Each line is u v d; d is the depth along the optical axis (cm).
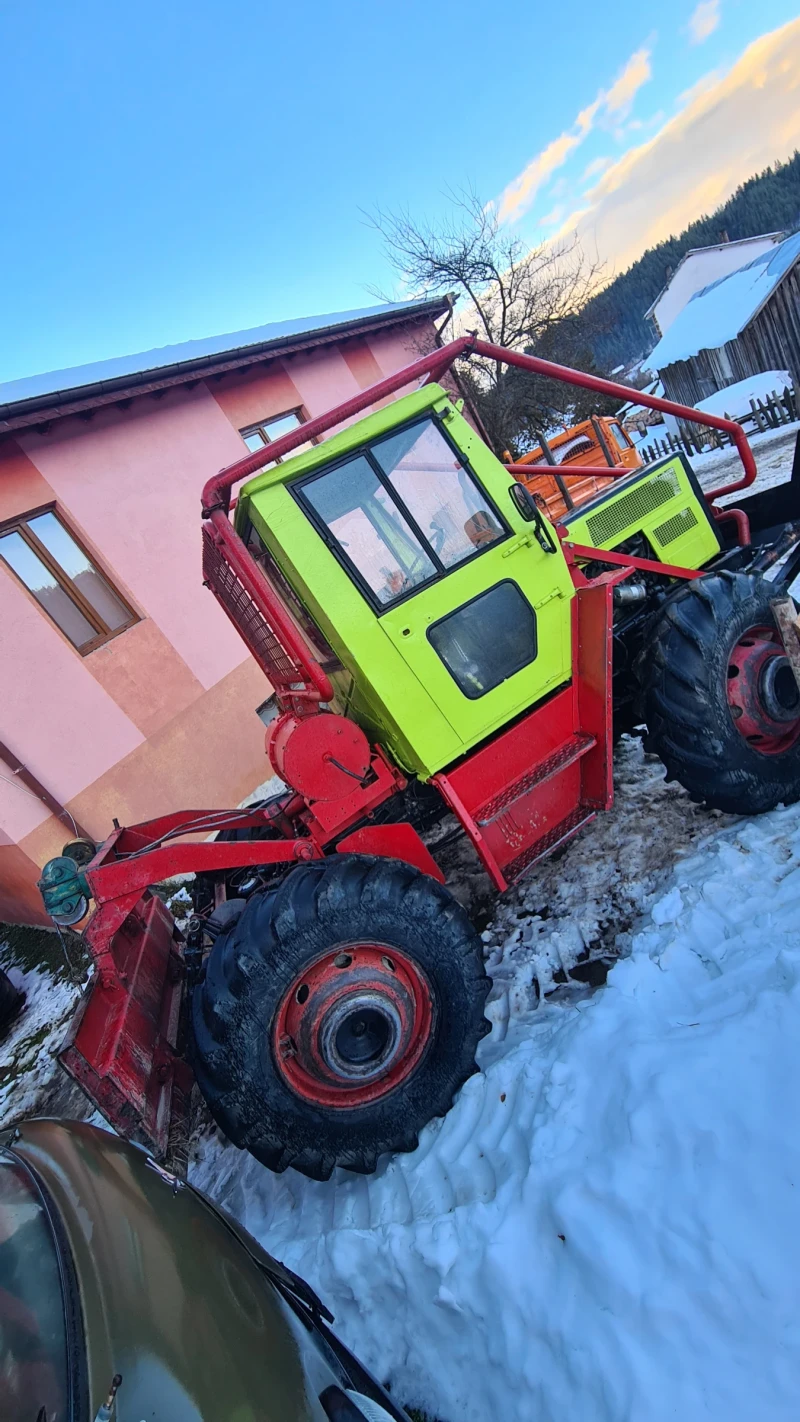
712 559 365
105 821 657
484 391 1656
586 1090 199
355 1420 122
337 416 234
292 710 290
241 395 841
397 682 246
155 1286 130
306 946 223
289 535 233
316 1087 235
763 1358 132
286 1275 176
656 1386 136
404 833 260
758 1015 182
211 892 340
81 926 244
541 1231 173
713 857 286
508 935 320
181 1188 175
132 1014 240
